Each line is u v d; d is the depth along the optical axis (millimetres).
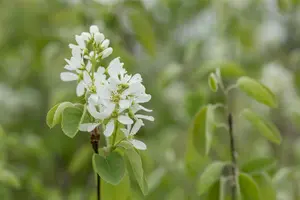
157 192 641
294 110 783
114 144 396
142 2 699
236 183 466
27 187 699
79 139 771
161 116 778
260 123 481
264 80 796
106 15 672
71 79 390
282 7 685
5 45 802
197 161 536
